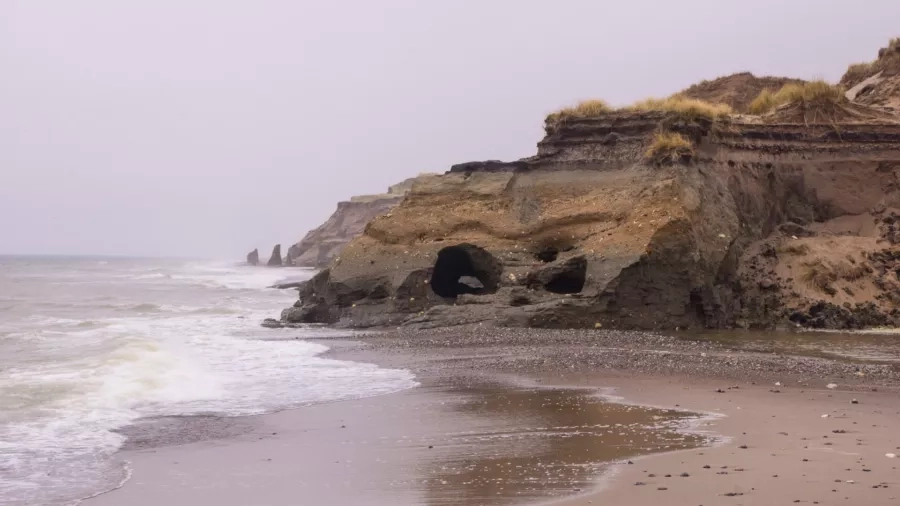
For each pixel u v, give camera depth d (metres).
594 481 10.99
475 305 35.66
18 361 23.30
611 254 35.25
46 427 15.33
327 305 39.97
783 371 22.03
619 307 34.53
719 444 13.22
